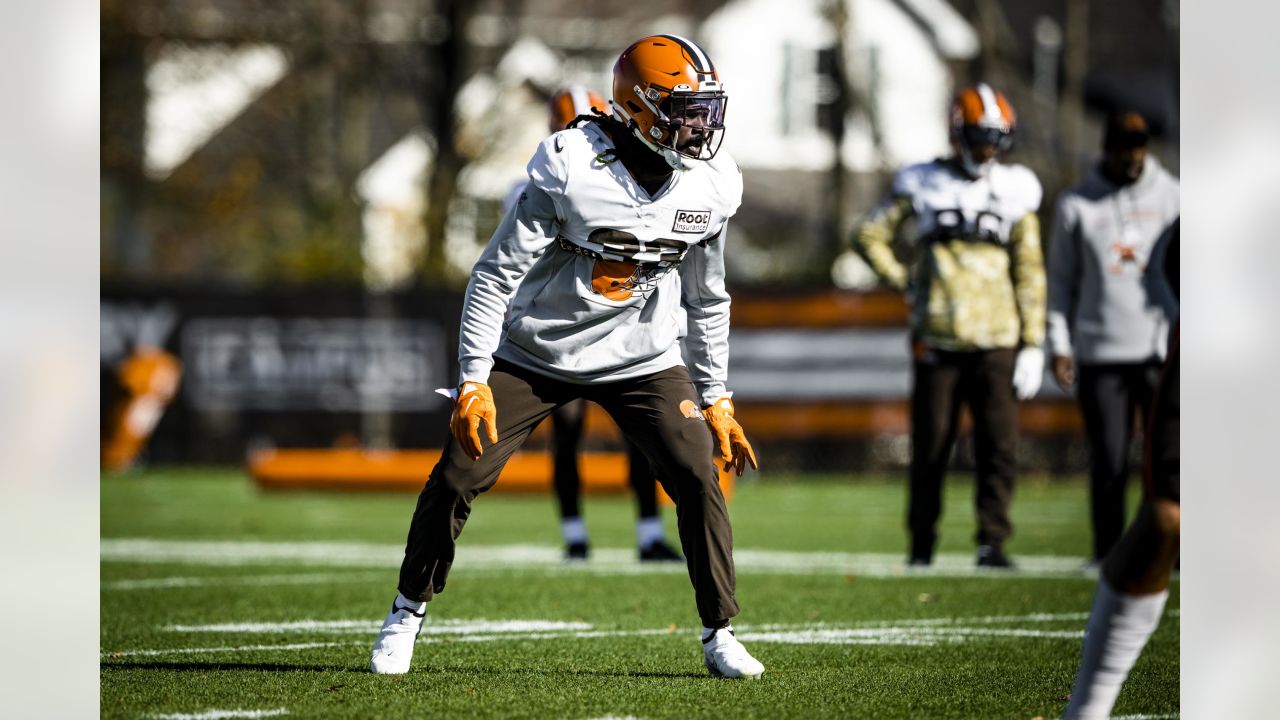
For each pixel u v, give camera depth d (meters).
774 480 55.50
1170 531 11.16
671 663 16.38
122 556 30.56
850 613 21.19
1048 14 108.88
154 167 91.56
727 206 14.82
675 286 15.20
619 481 46.81
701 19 102.06
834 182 80.50
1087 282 27.38
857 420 55.16
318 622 20.28
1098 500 27.36
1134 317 27.00
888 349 55.00
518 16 97.81
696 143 14.17
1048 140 98.38
